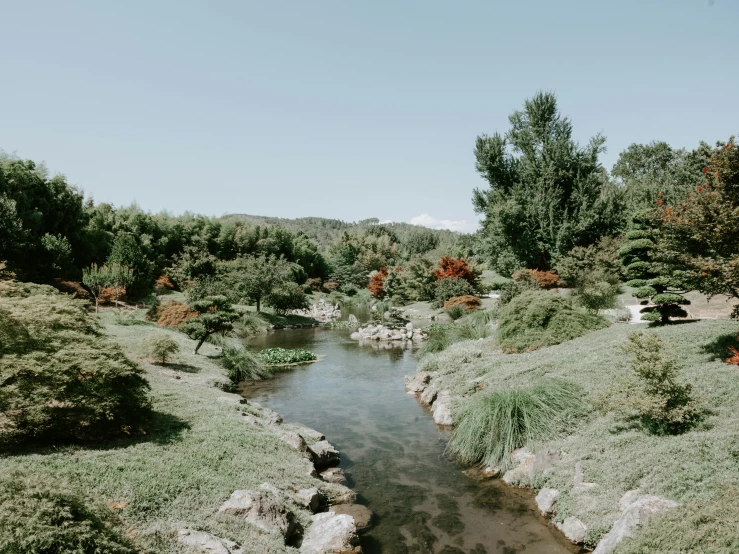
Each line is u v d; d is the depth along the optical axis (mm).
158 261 50375
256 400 15078
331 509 7465
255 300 42094
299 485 7527
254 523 5719
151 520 5238
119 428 7824
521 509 7484
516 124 46875
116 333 20016
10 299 8227
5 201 28609
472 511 7504
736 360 8281
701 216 9477
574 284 36094
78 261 38344
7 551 3609
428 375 16281
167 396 10664
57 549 3779
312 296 65062
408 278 55531
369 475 9172
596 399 8844
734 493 4980
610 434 8375
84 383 7359
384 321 38406
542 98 44844
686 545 4242
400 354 24234
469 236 70250
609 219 39938
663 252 11289
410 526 7047
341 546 5914
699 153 10609
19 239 28984
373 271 90500
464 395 13008
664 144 71562
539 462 8219
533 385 10750
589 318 16969
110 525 4469
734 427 7098
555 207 41969
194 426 8766
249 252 64812
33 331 7711
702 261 9250
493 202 46375
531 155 44562
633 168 75438
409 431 11945
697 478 5957
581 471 7516
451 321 35125
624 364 11070
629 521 5297
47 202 35562
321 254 87250
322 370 20125
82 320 8930
